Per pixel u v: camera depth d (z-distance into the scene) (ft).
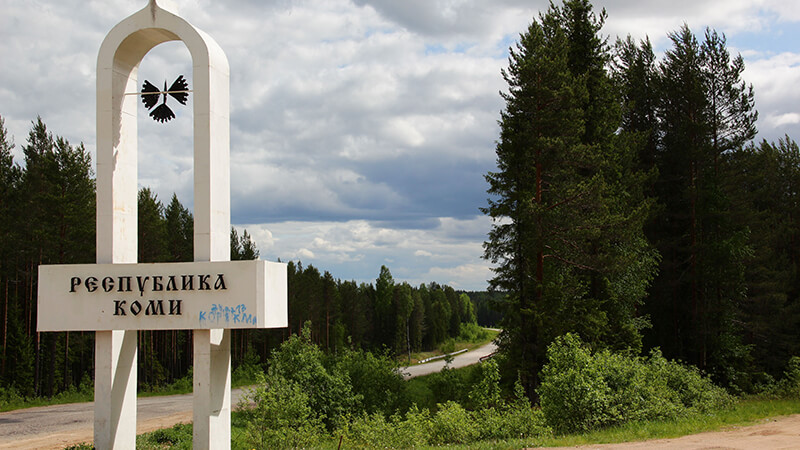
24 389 128.16
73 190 130.00
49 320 41.78
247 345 212.84
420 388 121.60
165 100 43.73
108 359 41.52
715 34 129.29
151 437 62.95
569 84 95.96
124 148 43.70
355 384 88.69
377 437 56.08
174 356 186.60
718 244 118.11
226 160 43.47
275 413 57.21
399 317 337.52
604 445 44.88
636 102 136.87
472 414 59.47
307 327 83.51
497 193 103.24
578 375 56.85
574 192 93.35
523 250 100.37
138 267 41.04
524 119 97.76
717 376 119.14
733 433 49.34
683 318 127.75
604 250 100.48
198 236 41.11
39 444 61.72
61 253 127.34
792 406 68.80
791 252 148.97
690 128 125.08
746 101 126.82
